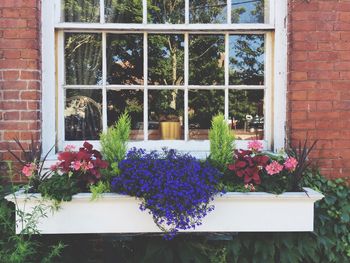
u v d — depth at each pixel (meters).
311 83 3.23
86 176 2.87
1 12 3.15
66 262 3.09
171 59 3.53
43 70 3.29
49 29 3.30
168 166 2.83
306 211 2.86
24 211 2.78
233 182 2.98
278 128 3.39
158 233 2.85
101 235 2.93
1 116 3.16
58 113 3.38
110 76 3.50
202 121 3.53
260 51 3.51
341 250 3.13
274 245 2.99
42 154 3.26
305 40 3.23
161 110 3.53
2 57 3.15
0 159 3.16
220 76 3.53
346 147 3.25
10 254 2.73
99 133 3.47
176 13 3.50
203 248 3.01
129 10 3.48
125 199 2.79
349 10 3.23
